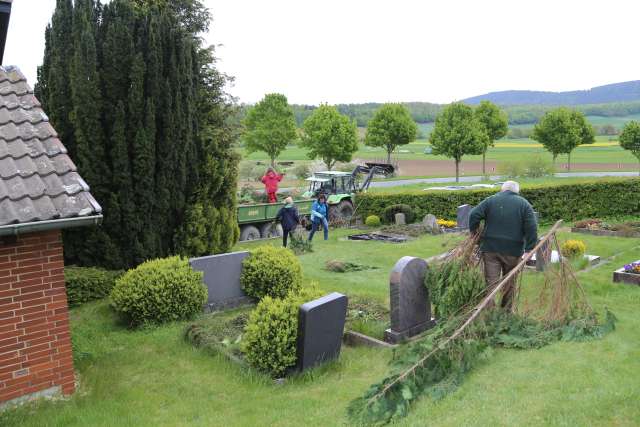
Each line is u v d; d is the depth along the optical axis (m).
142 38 10.02
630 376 4.99
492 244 7.02
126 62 9.76
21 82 6.92
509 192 6.99
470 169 61.69
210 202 11.20
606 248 13.34
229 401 5.48
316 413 4.95
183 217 10.77
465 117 40.31
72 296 9.00
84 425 4.95
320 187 22.06
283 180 45.12
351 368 6.23
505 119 47.34
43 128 6.25
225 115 13.74
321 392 5.54
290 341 6.07
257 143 46.53
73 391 5.80
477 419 4.34
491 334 6.16
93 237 9.82
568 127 45.22
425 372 5.07
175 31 10.44
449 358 5.24
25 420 5.11
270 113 46.78
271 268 9.30
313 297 6.66
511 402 4.60
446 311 6.74
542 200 19.45
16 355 5.36
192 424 4.89
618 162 65.62
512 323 6.26
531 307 6.75
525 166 44.06
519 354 5.82
